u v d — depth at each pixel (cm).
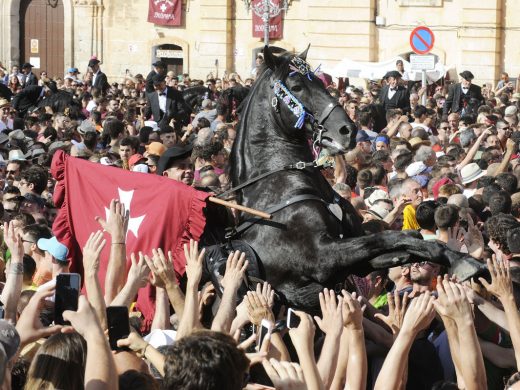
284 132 1088
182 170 1456
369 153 2188
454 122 2891
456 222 1289
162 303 1002
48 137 2347
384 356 1009
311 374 720
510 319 905
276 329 847
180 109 2853
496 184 1695
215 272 1036
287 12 4994
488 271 967
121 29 5241
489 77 4734
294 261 1034
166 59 5206
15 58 5406
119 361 767
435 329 1095
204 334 650
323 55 4912
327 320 819
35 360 734
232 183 1123
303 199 1044
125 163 1892
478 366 832
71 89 4044
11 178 1850
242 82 4397
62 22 5369
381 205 1559
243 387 710
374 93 3681
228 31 5072
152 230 1101
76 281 781
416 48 3089
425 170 1908
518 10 4712
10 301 909
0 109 2784
